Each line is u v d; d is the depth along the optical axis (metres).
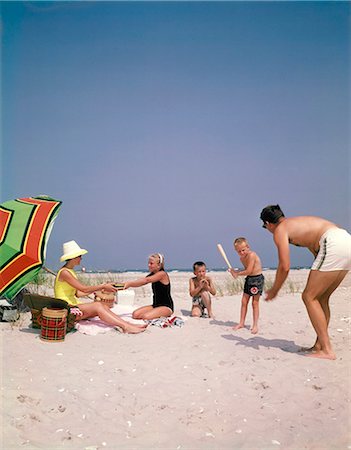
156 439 3.50
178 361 5.41
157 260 7.70
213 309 9.24
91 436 3.54
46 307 6.64
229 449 3.33
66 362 5.29
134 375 4.91
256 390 4.50
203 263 8.23
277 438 3.50
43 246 7.28
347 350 5.87
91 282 11.97
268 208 5.80
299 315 8.49
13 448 3.28
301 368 5.11
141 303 9.87
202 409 4.05
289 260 5.52
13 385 4.47
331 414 3.92
